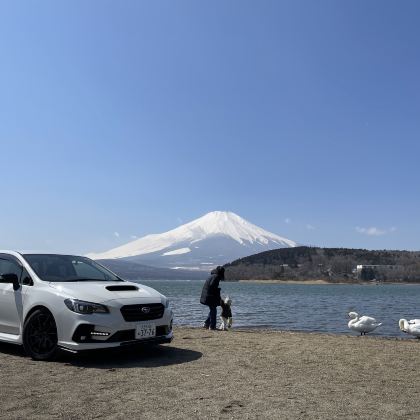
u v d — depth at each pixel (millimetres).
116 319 5957
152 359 6438
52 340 6148
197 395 4617
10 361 6199
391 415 4051
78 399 4469
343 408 4238
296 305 39000
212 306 11594
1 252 7402
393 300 52594
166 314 6543
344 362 6449
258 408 4219
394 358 6824
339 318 24562
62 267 7141
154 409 4184
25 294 6512
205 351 7160
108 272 7574
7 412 4094
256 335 9484
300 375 5570
